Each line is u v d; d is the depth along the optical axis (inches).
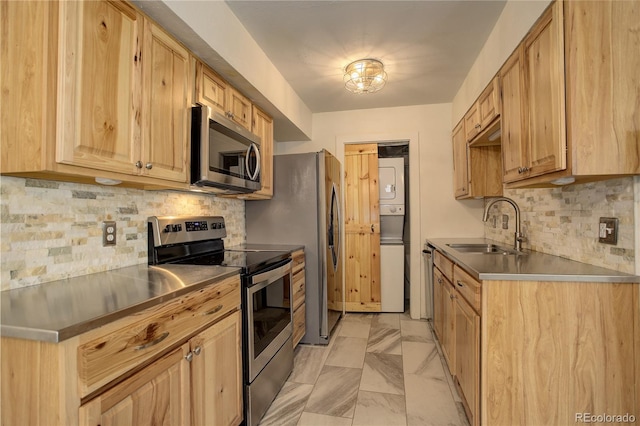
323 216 109.0
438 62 99.0
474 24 79.7
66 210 54.0
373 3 71.5
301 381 86.1
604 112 49.9
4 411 34.1
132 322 39.8
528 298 55.6
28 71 41.3
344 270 146.2
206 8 64.2
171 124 61.2
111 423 36.5
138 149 53.4
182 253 77.1
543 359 55.2
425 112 135.9
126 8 51.0
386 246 145.9
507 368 56.2
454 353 80.1
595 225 62.2
